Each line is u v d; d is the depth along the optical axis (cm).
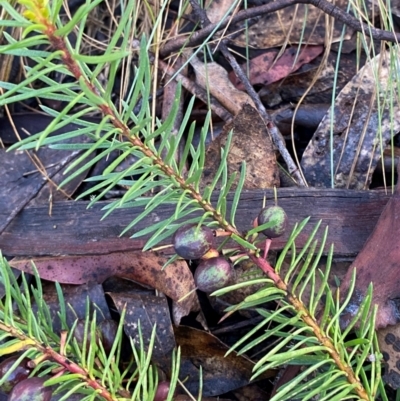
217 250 33
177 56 47
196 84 48
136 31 51
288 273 33
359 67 48
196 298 42
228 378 40
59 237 42
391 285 37
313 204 42
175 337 41
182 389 40
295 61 48
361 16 48
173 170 31
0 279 34
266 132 44
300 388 32
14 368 30
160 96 49
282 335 34
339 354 32
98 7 52
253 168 43
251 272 35
